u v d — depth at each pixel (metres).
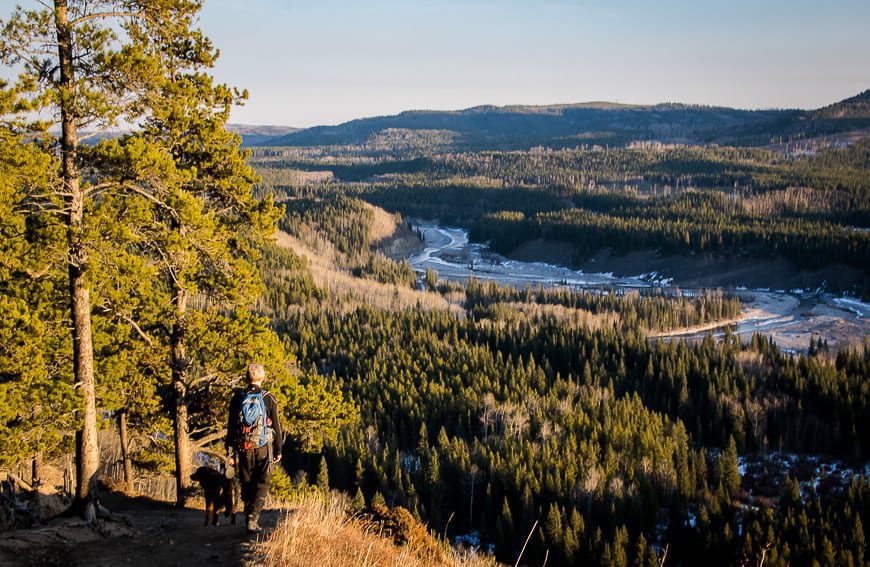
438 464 67.00
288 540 8.59
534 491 61.38
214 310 18.06
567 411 82.06
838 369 108.19
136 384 18.64
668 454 70.00
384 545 9.59
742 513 67.25
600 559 52.16
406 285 190.62
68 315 16.73
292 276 161.25
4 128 11.62
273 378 19.30
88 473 12.00
